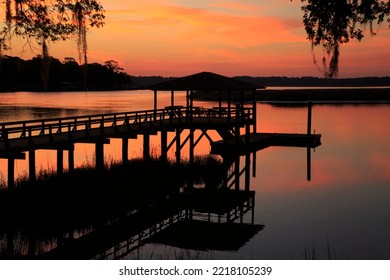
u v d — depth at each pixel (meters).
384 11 10.20
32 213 17.11
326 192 22.38
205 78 32.25
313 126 53.47
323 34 10.72
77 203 18.81
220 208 19.58
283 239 15.34
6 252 13.65
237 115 32.19
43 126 19.44
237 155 31.92
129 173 24.25
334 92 138.75
